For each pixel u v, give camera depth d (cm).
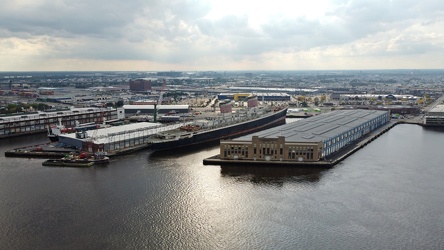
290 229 11756
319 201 13962
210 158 19688
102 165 18962
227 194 14625
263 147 19138
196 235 11381
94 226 11912
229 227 11881
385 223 12200
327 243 10931
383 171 17962
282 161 18925
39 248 10612
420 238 11256
